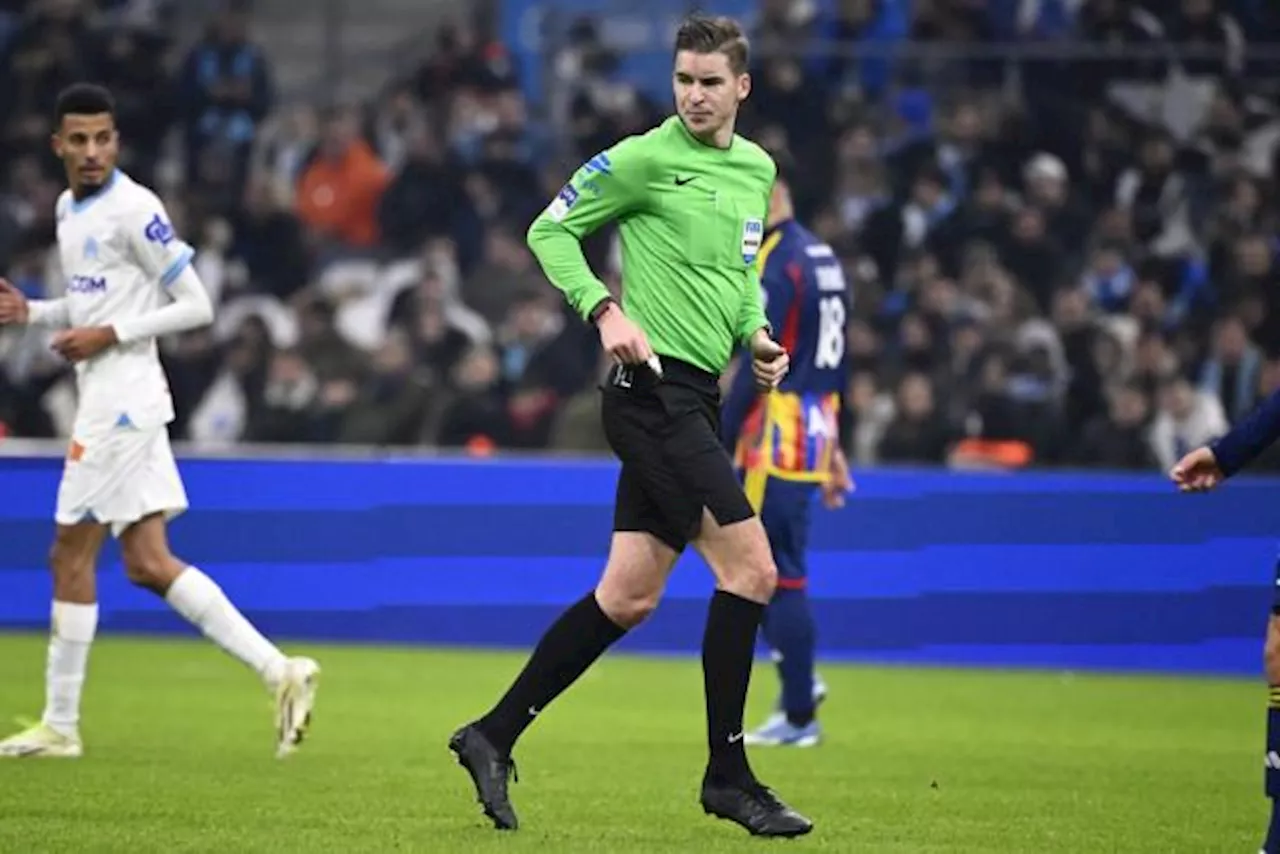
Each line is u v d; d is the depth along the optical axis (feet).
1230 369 178.29
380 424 181.47
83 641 91.71
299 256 205.46
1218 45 199.41
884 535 145.28
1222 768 96.07
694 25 69.72
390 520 148.77
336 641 148.87
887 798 83.35
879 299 188.44
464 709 114.52
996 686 133.49
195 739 99.81
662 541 70.54
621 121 203.62
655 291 69.51
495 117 210.18
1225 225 189.67
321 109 217.56
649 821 74.43
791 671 102.63
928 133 202.18
